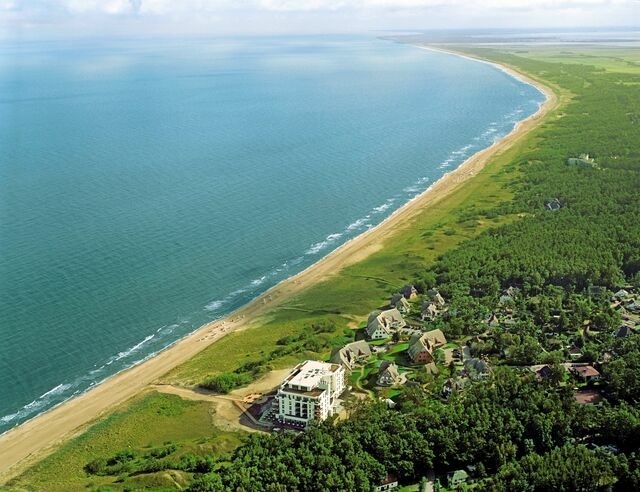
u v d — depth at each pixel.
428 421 166.62
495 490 145.00
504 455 156.75
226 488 150.00
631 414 164.62
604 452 153.25
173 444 174.50
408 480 157.75
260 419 184.75
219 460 165.88
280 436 169.88
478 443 159.50
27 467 171.62
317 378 183.25
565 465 146.50
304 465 155.50
